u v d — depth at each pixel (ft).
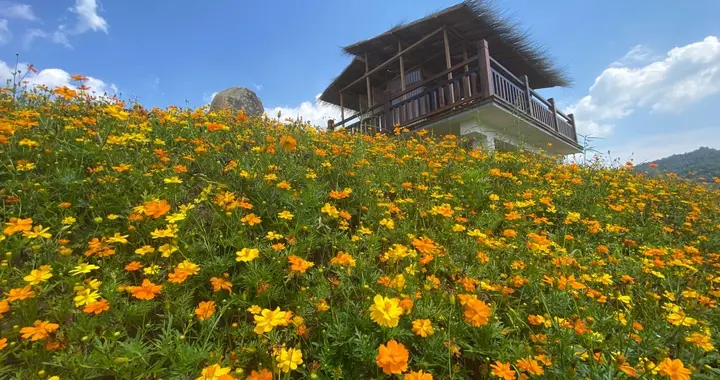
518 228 8.86
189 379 3.96
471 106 22.70
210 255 6.00
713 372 4.86
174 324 4.95
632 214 11.61
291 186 8.75
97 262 5.40
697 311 5.92
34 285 4.50
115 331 4.26
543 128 27.91
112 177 7.25
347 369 4.46
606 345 4.95
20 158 7.53
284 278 5.85
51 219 6.13
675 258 7.25
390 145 13.96
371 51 33.58
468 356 4.86
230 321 5.23
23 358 3.97
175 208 7.13
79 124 8.81
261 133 11.90
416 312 5.08
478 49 22.99
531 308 5.96
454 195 10.23
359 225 8.08
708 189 18.20
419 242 5.64
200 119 12.12
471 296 4.75
